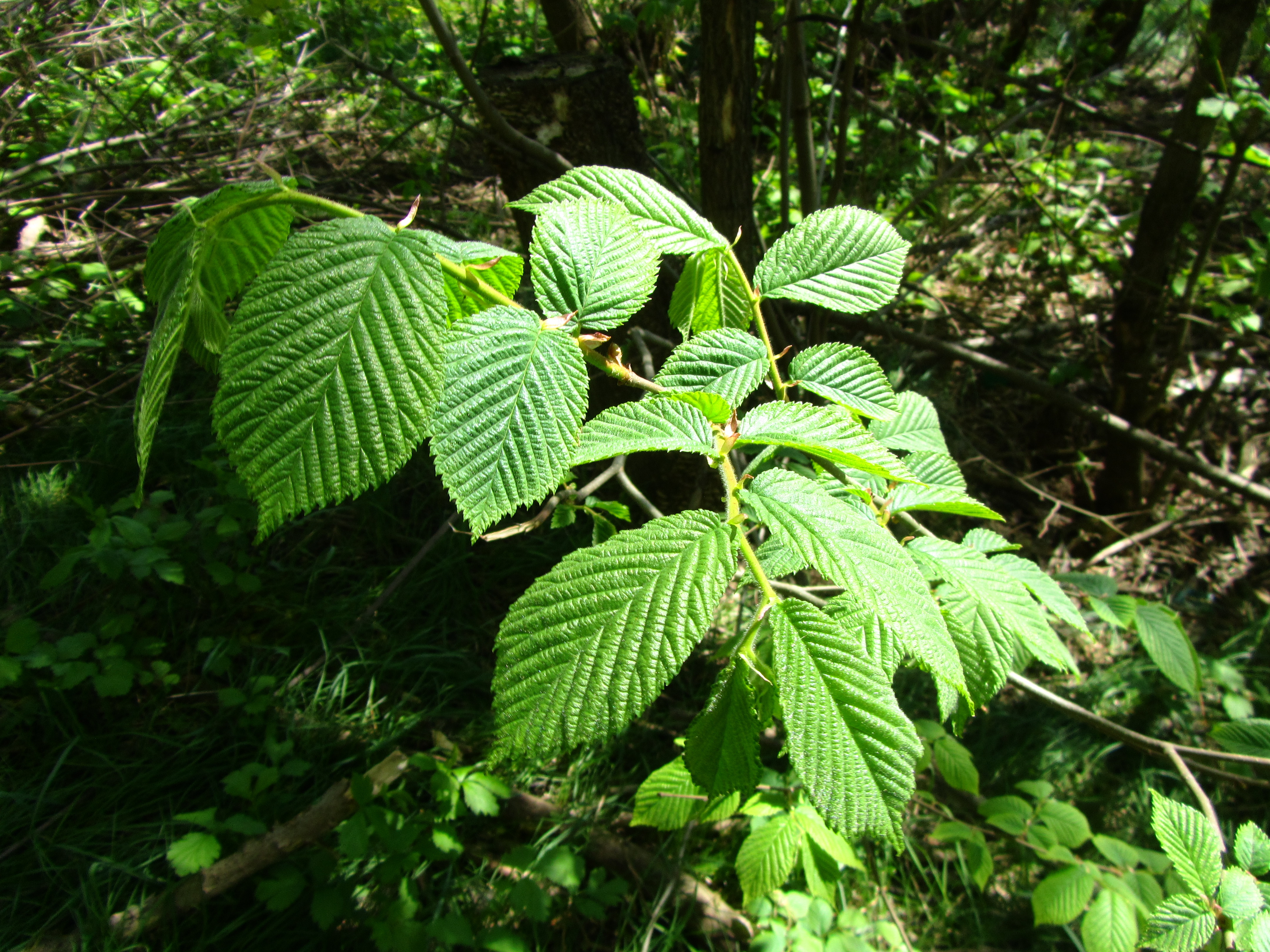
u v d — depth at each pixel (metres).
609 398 1.40
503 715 0.36
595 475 1.57
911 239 1.94
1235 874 0.53
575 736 0.35
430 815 1.15
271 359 0.35
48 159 1.80
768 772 1.15
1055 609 0.61
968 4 2.37
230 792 1.12
